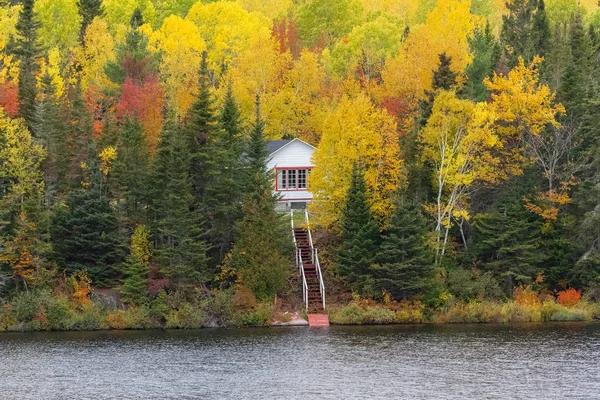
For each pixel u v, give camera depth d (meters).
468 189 175.25
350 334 143.62
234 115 171.88
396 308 156.25
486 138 162.75
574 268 163.00
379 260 158.62
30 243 153.25
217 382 110.69
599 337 140.00
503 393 105.00
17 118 174.25
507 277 165.12
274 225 157.00
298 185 186.75
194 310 152.50
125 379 112.31
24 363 121.75
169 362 122.12
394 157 167.12
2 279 153.12
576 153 172.25
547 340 137.50
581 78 183.88
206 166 164.62
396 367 118.50
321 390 106.62
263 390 106.75
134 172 165.38
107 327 150.50
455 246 170.75
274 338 140.12
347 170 164.88
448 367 118.38
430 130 165.25
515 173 168.75
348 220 161.00
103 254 158.62
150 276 157.25
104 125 176.00
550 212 165.88
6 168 160.50
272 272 153.75
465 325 153.62
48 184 169.25
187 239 155.25
